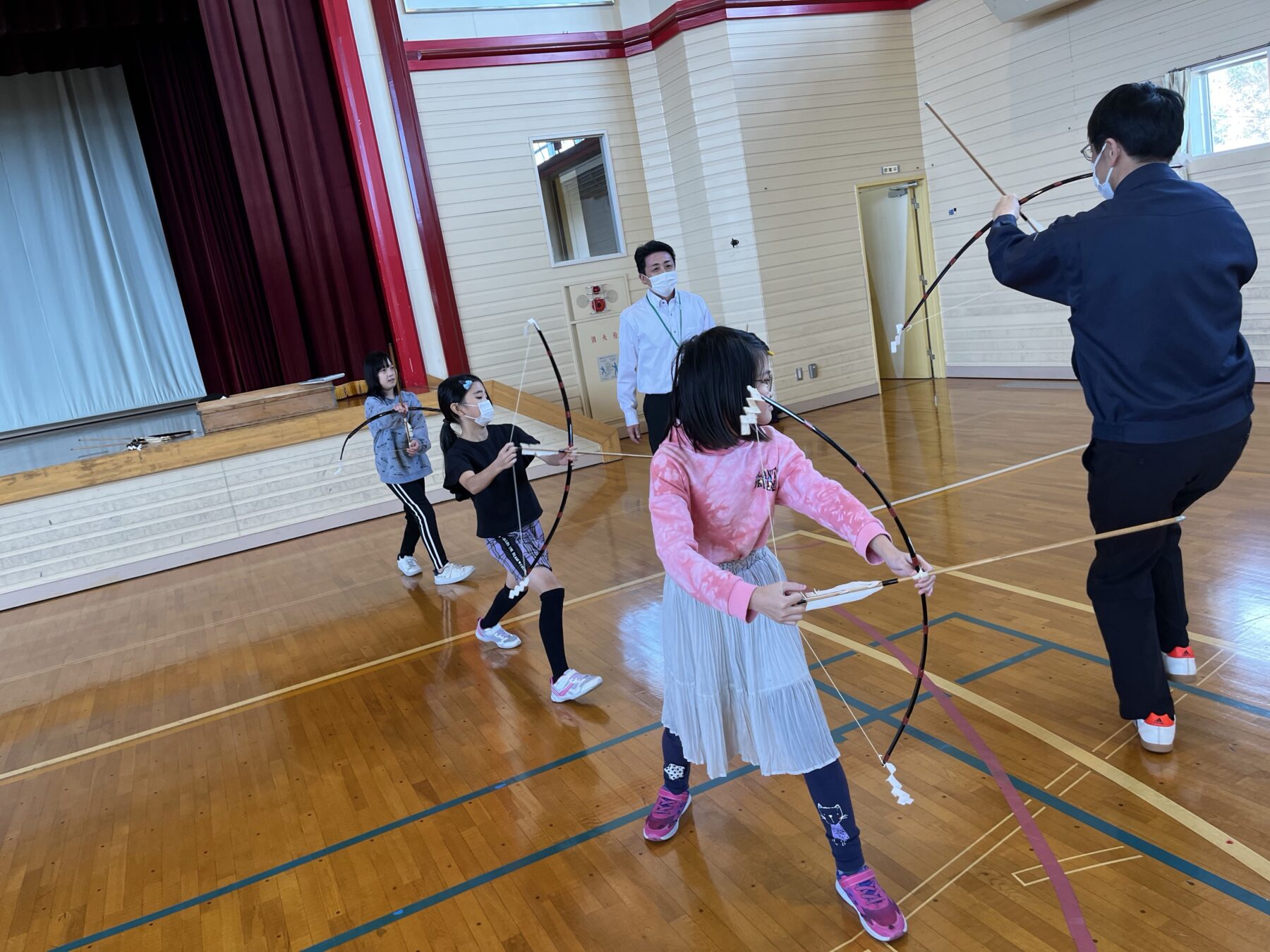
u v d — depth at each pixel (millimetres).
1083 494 4203
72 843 2541
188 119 8633
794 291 8133
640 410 8578
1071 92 6957
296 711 3283
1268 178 5828
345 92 7438
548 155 8125
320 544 6129
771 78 7828
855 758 2299
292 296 8086
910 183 8461
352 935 1932
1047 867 1782
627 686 3020
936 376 8812
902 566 1479
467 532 5801
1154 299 1791
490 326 8008
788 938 1716
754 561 1752
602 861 2053
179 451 6098
